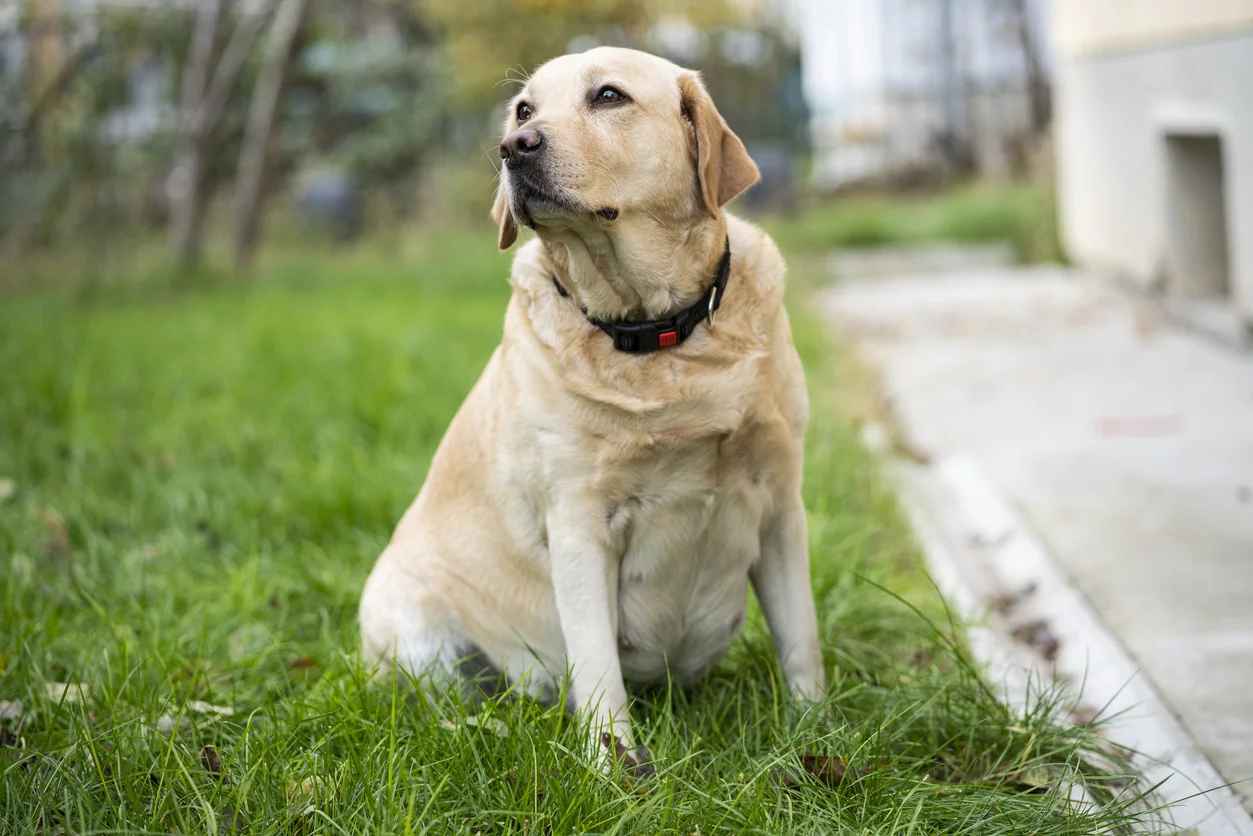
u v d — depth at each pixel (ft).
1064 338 22.90
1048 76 52.80
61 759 8.36
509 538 9.54
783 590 9.43
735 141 8.84
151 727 8.61
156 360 24.03
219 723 9.22
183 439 17.72
